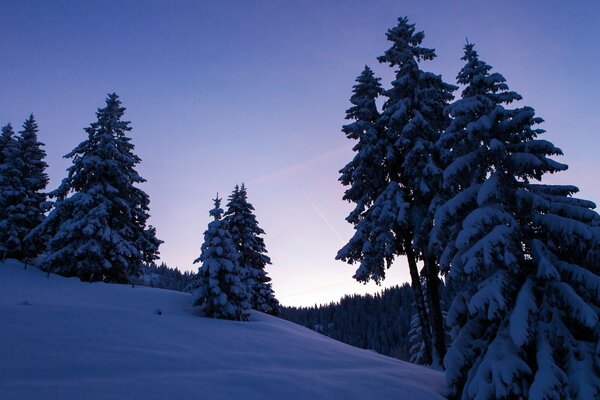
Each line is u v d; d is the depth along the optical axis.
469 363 10.44
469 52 12.57
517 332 8.65
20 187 27.61
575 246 9.79
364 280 18.25
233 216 34.16
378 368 11.95
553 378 8.16
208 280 17.38
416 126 17.27
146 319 12.16
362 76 20.59
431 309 16.36
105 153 24.66
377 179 18.64
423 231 15.95
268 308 31.77
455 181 12.03
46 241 27.42
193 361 8.61
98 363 7.38
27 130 30.61
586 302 9.24
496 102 12.05
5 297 13.38
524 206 10.62
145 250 25.89
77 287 18.31
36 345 7.77
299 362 10.59
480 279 10.60
